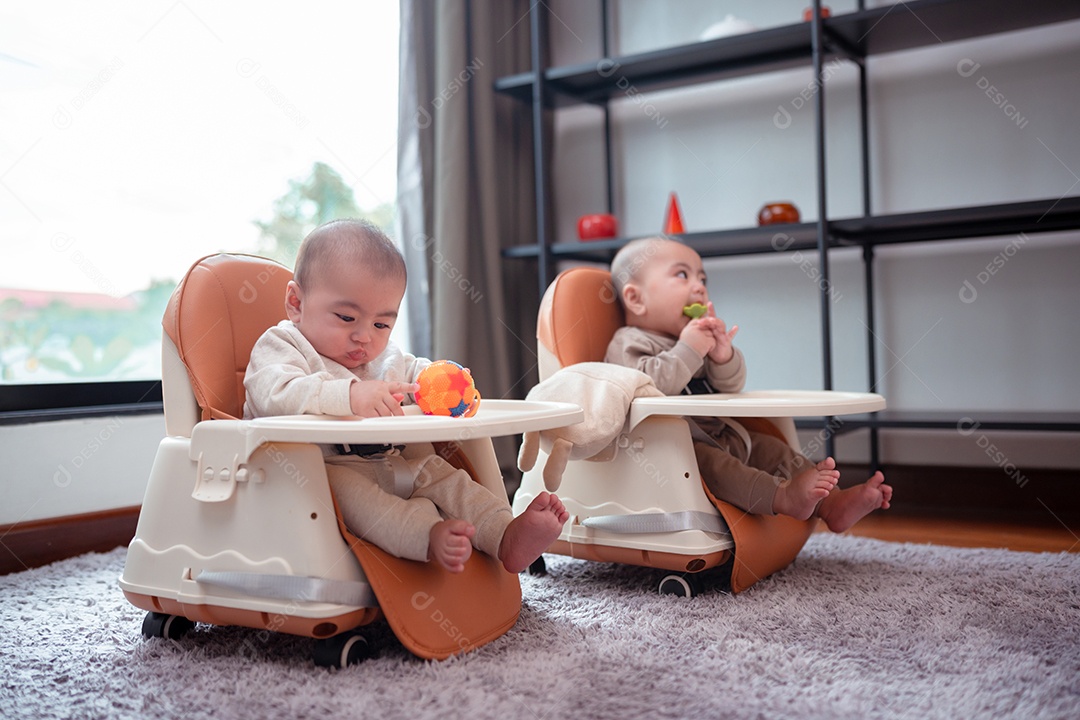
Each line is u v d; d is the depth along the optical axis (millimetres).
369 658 951
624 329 1434
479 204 2180
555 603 1178
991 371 2062
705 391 1441
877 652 953
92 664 975
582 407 1190
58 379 1712
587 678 881
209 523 961
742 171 2332
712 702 817
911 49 2117
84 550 1586
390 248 1070
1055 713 787
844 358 2213
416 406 1039
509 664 920
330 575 896
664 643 993
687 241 2066
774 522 1287
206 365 1052
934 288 2115
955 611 1097
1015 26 1957
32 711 841
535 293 2414
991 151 2055
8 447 1508
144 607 1021
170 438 1039
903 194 2146
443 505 1064
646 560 1222
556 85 2275
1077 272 1979
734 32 2070
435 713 791
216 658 977
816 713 792
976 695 827
